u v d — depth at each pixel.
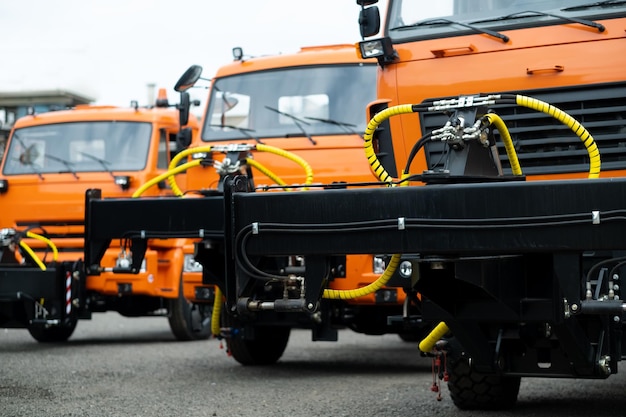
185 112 12.33
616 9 7.02
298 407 7.87
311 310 6.02
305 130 11.04
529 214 5.39
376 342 14.44
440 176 5.84
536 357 6.47
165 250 13.98
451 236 5.53
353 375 10.14
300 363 11.41
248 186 6.39
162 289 13.86
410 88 7.59
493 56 7.31
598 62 7.01
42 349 12.89
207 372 10.35
